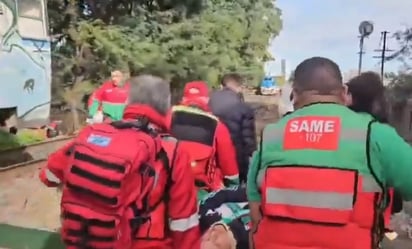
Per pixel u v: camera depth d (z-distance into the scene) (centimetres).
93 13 1847
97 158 251
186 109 402
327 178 225
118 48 1623
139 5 1853
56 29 1666
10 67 1165
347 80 351
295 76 249
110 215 249
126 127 265
